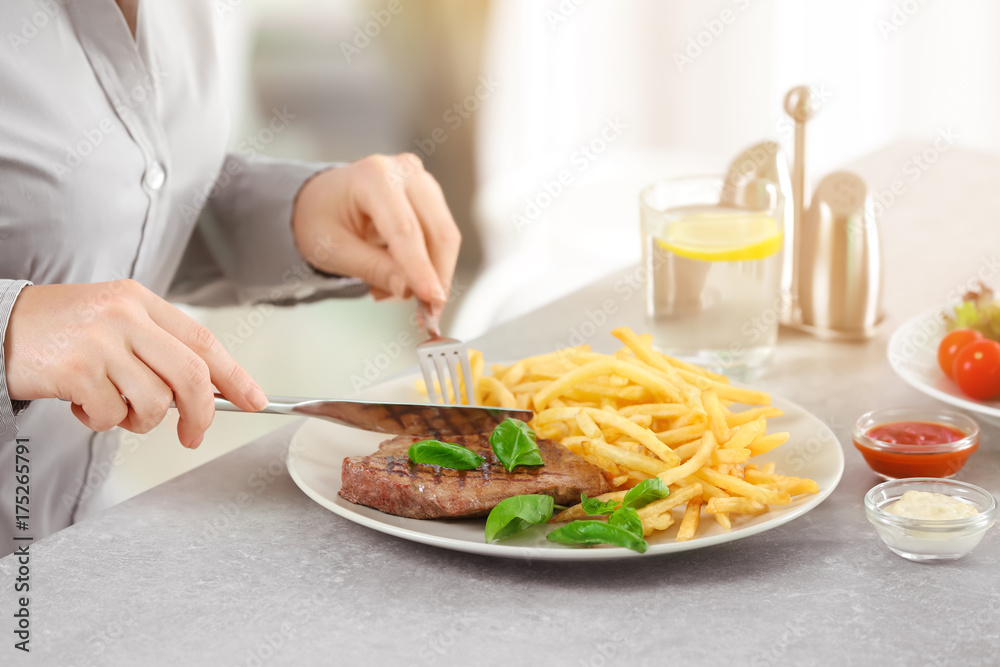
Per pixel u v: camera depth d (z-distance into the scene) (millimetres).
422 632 1171
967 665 1064
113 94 2074
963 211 3070
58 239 1995
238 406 1447
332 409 1477
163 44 2217
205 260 2703
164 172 2209
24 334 1354
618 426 1443
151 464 2873
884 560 1311
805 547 1357
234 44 3850
